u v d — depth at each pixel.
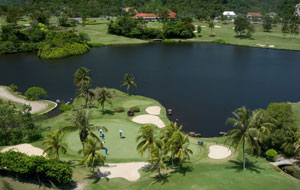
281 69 141.88
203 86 116.06
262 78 127.31
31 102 96.00
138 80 122.25
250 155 64.31
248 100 101.88
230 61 157.12
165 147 53.50
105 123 79.25
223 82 121.56
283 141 61.91
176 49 187.88
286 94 107.81
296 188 48.19
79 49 169.00
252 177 51.94
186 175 53.41
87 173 55.06
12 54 169.88
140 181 52.59
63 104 92.88
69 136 70.38
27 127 69.69
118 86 114.44
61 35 176.25
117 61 153.12
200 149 67.38
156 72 134.50
